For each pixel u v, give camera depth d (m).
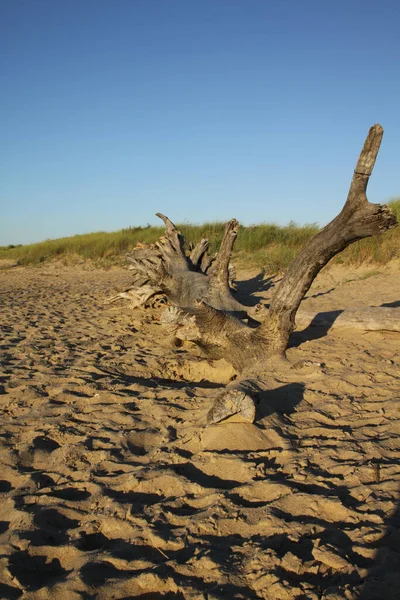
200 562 2.32
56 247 23.19
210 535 2.55
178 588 2.17
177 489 3.02
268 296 10.46
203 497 2.90
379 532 2.46
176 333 5.50
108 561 2.38
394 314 6.22
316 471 3.10
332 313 6.70
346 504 2.72
